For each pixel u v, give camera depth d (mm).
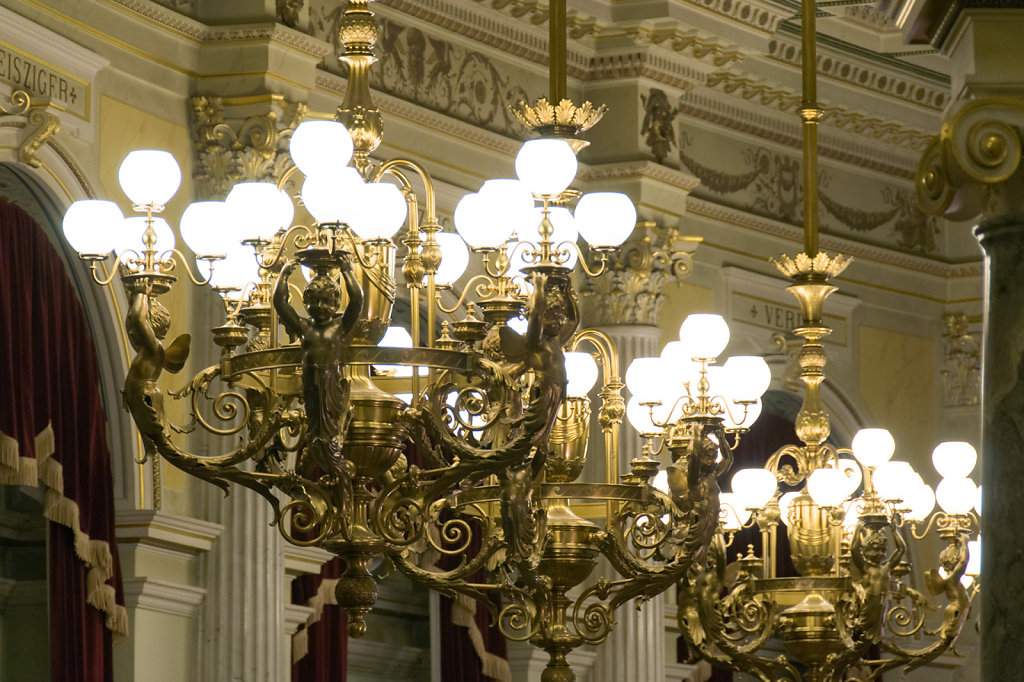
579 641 8477
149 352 6820
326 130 6480
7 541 13508
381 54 14273
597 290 15766
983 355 6078
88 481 11234
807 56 11789
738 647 10930
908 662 11289
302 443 7051
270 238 6922
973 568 12094
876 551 10656
